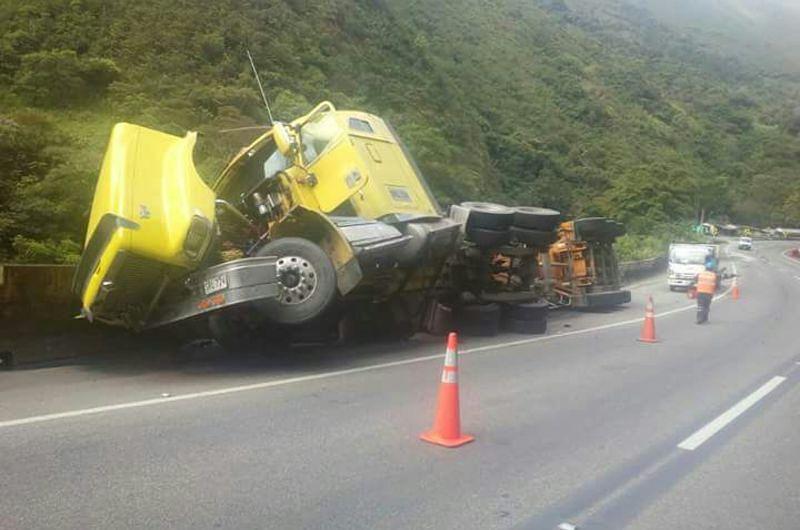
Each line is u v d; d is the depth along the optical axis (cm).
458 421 619
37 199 1349
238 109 2594
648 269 3847
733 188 10200
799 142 11494
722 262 5534
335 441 605
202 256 838
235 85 2781
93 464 523
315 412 699
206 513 442
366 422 668
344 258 913
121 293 838
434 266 1195
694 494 517
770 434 688
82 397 725
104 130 2136
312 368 938
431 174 3628
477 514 461
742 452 626
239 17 3275
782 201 10331
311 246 896
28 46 2591
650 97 9450
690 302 2370
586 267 1945
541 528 444
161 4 3116
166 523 424
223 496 471
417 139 3672
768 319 1839
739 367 1073
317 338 1133
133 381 819
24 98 2344
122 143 845
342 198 1047
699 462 594
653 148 7550
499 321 1388
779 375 1010
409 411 716
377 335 1207
